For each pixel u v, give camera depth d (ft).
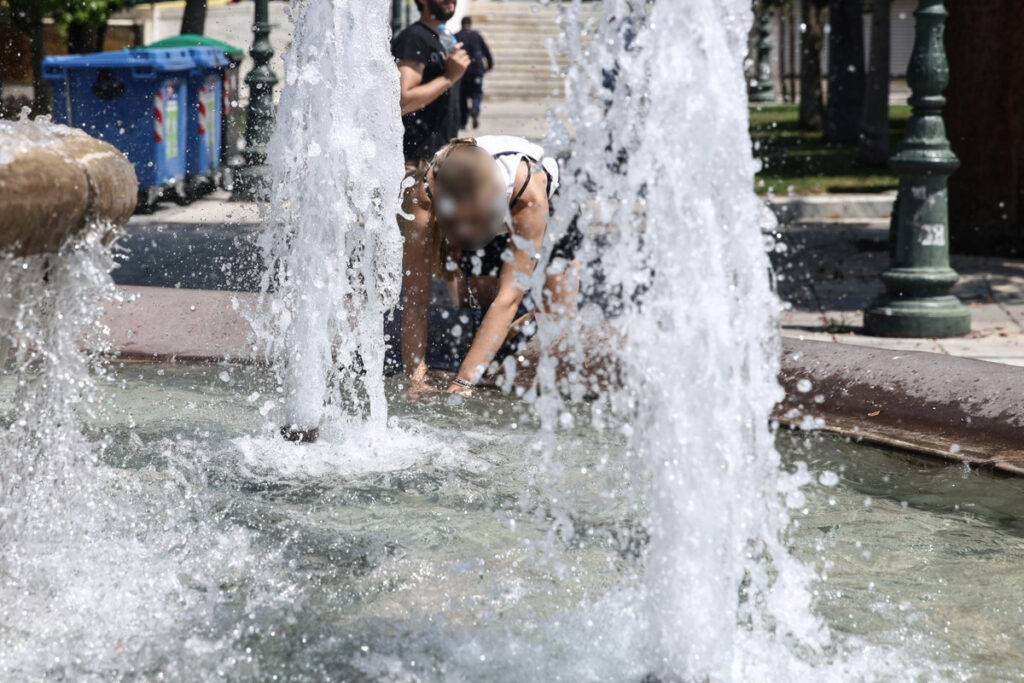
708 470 11.52
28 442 12.80
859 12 88.02
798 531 14.51
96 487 15.10
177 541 13.50
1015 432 17.52
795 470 17.26
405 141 27.86
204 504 14.84
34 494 13.03
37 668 10.33
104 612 11.53
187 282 31.53
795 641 11.29
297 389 18.10
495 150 19.57
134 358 23.62
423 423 19.31
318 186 18.62
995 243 43.60
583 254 14.49
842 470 17.26
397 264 19.10
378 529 14.17
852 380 19.83
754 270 12.05
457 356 23.25
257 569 12.82
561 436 18.52
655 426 11.62
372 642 11.12
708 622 11.09
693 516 11.36
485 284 22.62
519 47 127.34
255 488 15.65
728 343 11.83
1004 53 42.11
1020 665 10.86
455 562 13.20
